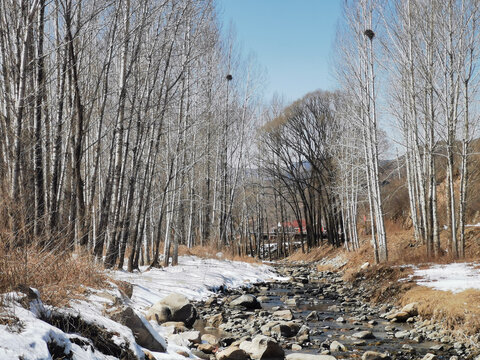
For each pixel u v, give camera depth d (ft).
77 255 29.94
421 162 78.07
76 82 45.32
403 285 50.60
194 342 30.01
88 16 48.88
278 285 73.92
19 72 35.83
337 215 145.89
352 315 45.96
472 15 63.57
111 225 54.13
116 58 68.23
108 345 18.84
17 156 32.71
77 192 44.34
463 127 66.69
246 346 29.96
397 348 31.76
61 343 15.43
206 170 119.55
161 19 60.13
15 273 19.07
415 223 88.99
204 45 78.95
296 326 37.78
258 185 152.46
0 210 22.15
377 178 76.74
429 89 69.97
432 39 67.15
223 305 49.49
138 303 36.45
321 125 145.89
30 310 17.17
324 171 151.74
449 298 39.06
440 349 30.86
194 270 68.69
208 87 95.91
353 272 77.00
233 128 123.65
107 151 75.25
